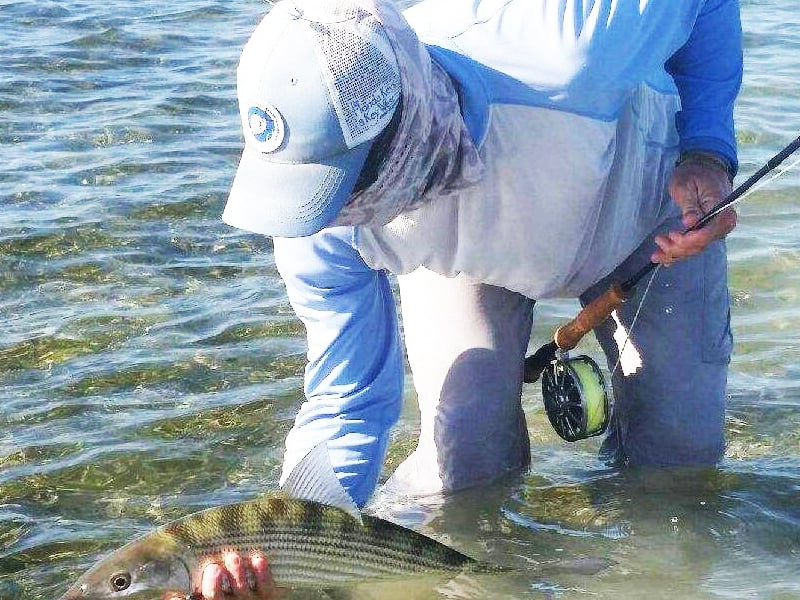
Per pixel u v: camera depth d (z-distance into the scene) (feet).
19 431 10.07
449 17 8.04
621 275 8.95
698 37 8.52
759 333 11.14
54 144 15.52
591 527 8.96
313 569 7.80
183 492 9.45
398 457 9.83
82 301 11.79
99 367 10.82
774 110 15.74
